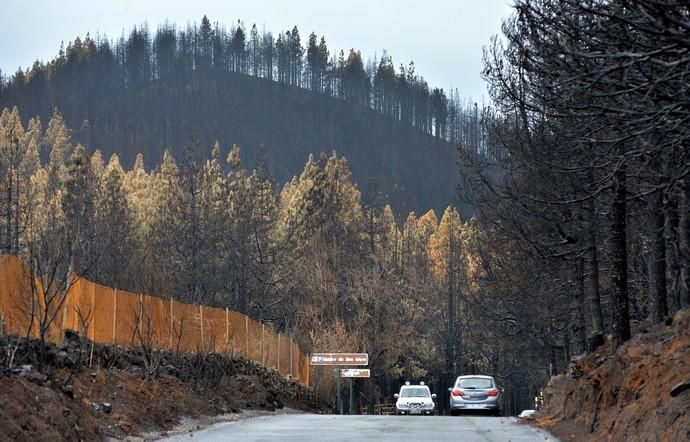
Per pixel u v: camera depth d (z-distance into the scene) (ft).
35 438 98.27
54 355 137.80
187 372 198.59
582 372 175.73
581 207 189.98
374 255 466.29
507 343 360.89
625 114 97.96
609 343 191.01
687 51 82.94
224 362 228.02
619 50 95.09
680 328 143.64
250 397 228.84
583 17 101.71
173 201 492.54
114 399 144.05
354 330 416.46
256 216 517.96
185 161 518.37
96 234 290.97
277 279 505.25
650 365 131.75
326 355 313.94
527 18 106.01
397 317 442.50
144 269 213.25
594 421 138.92
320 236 481.05
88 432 116.88
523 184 201.77
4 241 280.31
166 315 204.44
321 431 150.10
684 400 104.27
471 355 568.00
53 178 431.84
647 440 105.09
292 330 404.98
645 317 281.13
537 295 277.85
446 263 633.20
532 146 151.23
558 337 335.06
